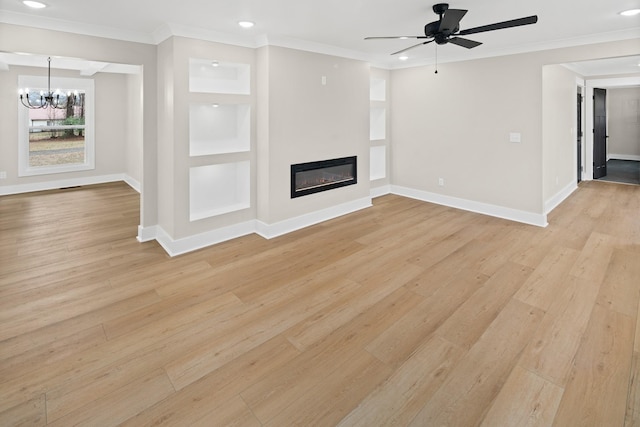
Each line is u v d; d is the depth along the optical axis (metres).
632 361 2.22
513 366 2.21
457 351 2.36
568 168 6.81
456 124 5.79
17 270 3.61
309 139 4.94
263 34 4.15
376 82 6.70
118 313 2.84
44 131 7.50
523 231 4.79
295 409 1.89
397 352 2.36
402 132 6.61
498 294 3.11
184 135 4.00
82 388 2.03
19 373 2.15
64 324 2.67
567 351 2.34
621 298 3.01
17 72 6.88
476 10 3.34
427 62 5.99
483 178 5.58
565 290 3.17
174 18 3.52
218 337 2.53
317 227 5.04
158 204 4.51
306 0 3.07
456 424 1.79
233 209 4.63
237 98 4.38
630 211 5.68
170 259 3.94
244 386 2.06
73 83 7.56
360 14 3.47
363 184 5.92
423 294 3.13
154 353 2.35
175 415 1.85
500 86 5.20
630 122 11.06
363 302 3.01
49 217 5.48
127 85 7.82
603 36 4.16
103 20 3.54
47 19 3.41
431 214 5.62
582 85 7.54
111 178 8.34
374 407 1.90
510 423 1.79
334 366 2.23
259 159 4.65
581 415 1.83
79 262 3.83
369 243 4.40
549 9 3.32
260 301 3.03
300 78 4.70
